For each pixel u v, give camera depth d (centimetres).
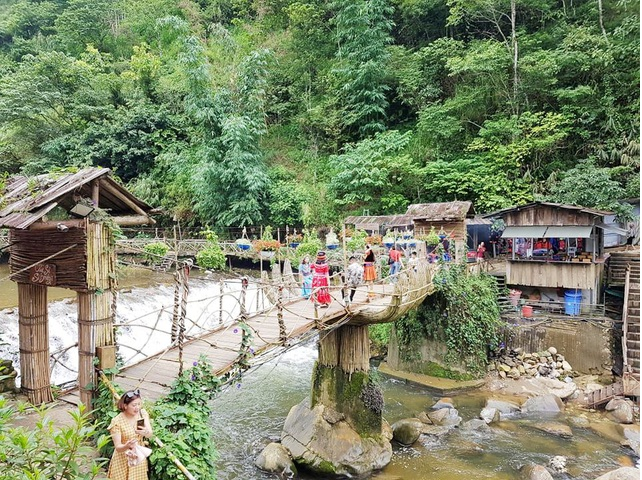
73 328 1237
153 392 612
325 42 3447
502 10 2711
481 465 970
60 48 3825
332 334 1044
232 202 2675
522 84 2342
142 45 3612
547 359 1438
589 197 1888
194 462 512
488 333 1458
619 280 1630
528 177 2194
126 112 3041
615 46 2148
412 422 1095
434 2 2917
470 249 2258
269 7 3738
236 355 740
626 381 1245
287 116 3328
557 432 1094
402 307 1070
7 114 2731
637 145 1994
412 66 2845
